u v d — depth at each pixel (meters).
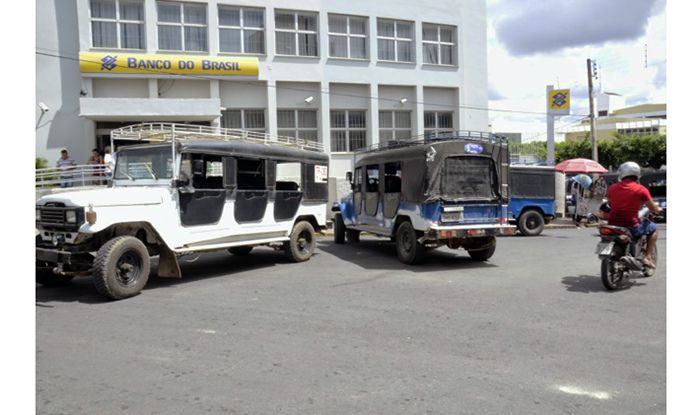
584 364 4.41
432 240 9.31
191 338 5.14
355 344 4.95
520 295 7.03
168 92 18.42
